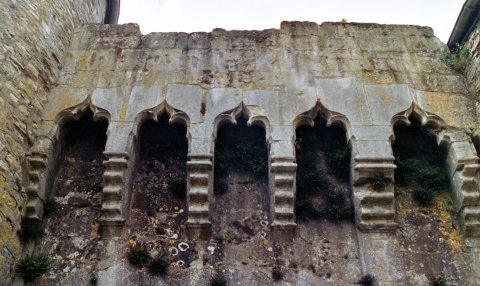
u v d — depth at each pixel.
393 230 7.14
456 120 7.88
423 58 8.69
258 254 7.07
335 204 7.50
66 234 7.20
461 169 7.41
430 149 8.07
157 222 7.38
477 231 7.12
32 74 7.56
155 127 8.26
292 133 7.68
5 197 6.43
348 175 7.70
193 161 7.39
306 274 6.89
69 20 9.09
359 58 8.65
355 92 8.11
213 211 7.47
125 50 8.76
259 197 7.66
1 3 7.09
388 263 6.89
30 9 7.76
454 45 8.80
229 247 7.13
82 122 8.28
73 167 7.93
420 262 6.96
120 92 8.14
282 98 8.05
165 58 8.62
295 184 7.42
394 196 7.43
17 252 6.68
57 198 7.57
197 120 7.79
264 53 8.70
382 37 8.98
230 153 7.98
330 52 8.73
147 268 6.88
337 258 7.05
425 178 7.73
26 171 7.10
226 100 8.02
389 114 7.84
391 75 8.40
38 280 6.70
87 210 7.48
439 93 8.20
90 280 6.76
